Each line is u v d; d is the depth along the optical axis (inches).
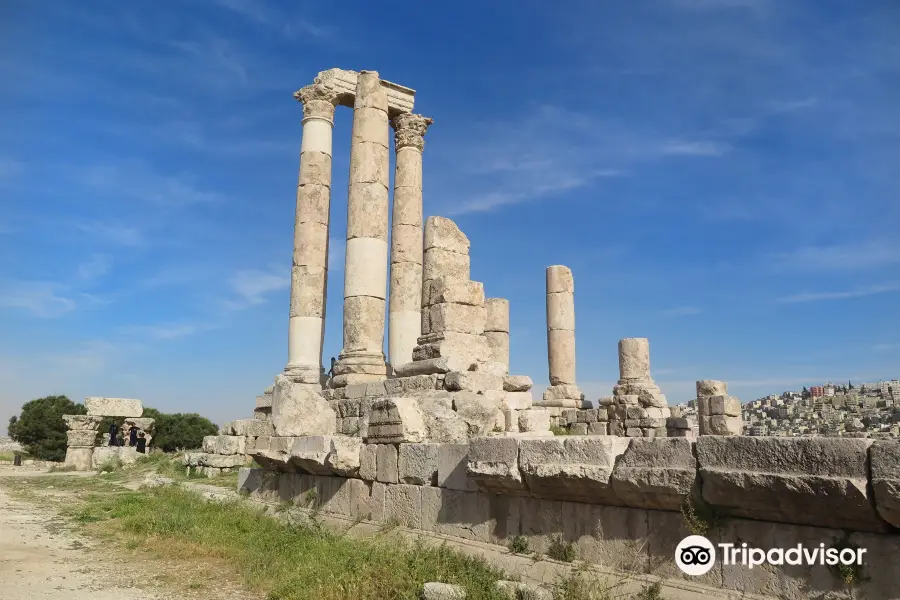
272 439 554.6
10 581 355.3
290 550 392.2
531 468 307.6
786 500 222.2
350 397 733.9
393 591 295.1
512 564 305.0
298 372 874.8
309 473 519.8
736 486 233.1
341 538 398.3
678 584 248.5
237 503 566.6
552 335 1233.4
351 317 825.5
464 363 615.5
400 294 958.4
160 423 2610.7
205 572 384.2
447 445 384.5
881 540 206.8
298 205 941.8
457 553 328.8
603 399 1122.0
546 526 311.1
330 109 978.7
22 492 831.1
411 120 1022.4
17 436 2343.8
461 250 692.7
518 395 626.2
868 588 207.3
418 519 394.6
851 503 205.9
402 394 592.1
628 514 276.7
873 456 202.4
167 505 597.3
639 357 1131.9
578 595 253.0
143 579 368.8
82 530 528.4
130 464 1266.0
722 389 973.8
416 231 989.2
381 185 863.1
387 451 433.4
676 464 254.7
